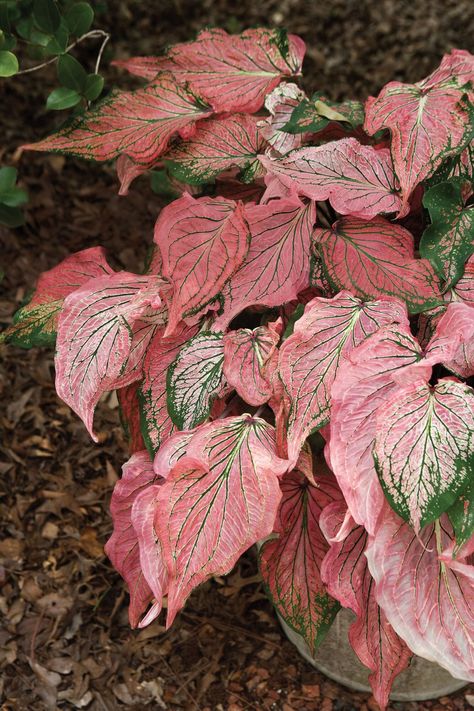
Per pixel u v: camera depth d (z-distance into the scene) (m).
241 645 1.78
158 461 1.34
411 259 1.36
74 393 1.38
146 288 1.40
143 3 3.10
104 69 2.89
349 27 3.21
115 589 1.85
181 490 1.30
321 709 1.70
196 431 1.34
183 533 1.29
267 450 1.32
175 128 1.44
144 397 1.42
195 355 1.38
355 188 1.36
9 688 1.72
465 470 1.22
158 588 1.31
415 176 1.33
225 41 1.53
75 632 1.79
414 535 1.30
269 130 1.46
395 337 1.28
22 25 1.69
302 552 1.44
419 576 1.30
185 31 3.11
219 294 1.37
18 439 2.03
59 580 1.86
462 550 1.25
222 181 1.55
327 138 1.50
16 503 1.95
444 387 1.26
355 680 1.67
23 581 1.85
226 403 1.46
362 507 1.25
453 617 1.30
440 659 1.29
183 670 1.75
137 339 1.44
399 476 1.23
